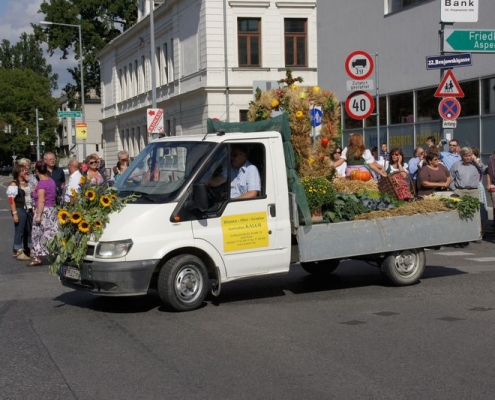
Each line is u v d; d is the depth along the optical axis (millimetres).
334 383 6230
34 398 5988
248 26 42062
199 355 7195
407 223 10516
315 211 10016
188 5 43969
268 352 7258
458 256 14008
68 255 9234
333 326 8336
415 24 23828
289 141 9812
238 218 9414
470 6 17094
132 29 55781
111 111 66250
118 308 9570
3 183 74375
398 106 25156
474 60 21453
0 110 93562
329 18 28875
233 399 5863
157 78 51344
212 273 9562
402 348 7344
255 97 11109
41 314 9305
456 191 15930
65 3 65688
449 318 8664
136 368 6793
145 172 9703
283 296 10258
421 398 5820
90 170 14125
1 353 7402
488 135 21141
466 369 6602
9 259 15047
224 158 9414
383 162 20281
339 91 28500
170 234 9000
